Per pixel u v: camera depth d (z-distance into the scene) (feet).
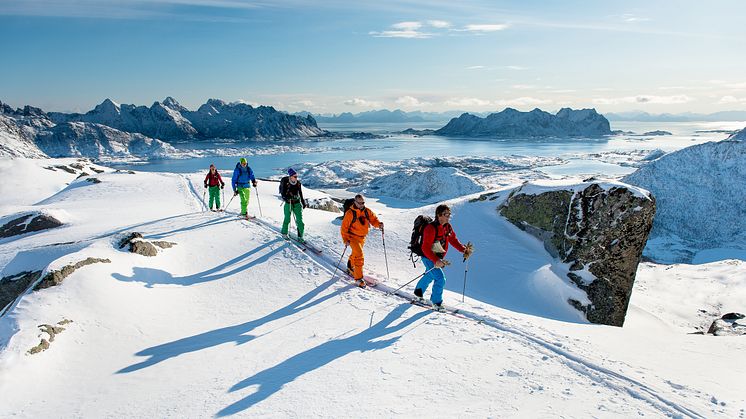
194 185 113.39
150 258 37.86
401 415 16.47
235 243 45.98
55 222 76.23
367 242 47.78
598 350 22.63
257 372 21.16
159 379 21.53
